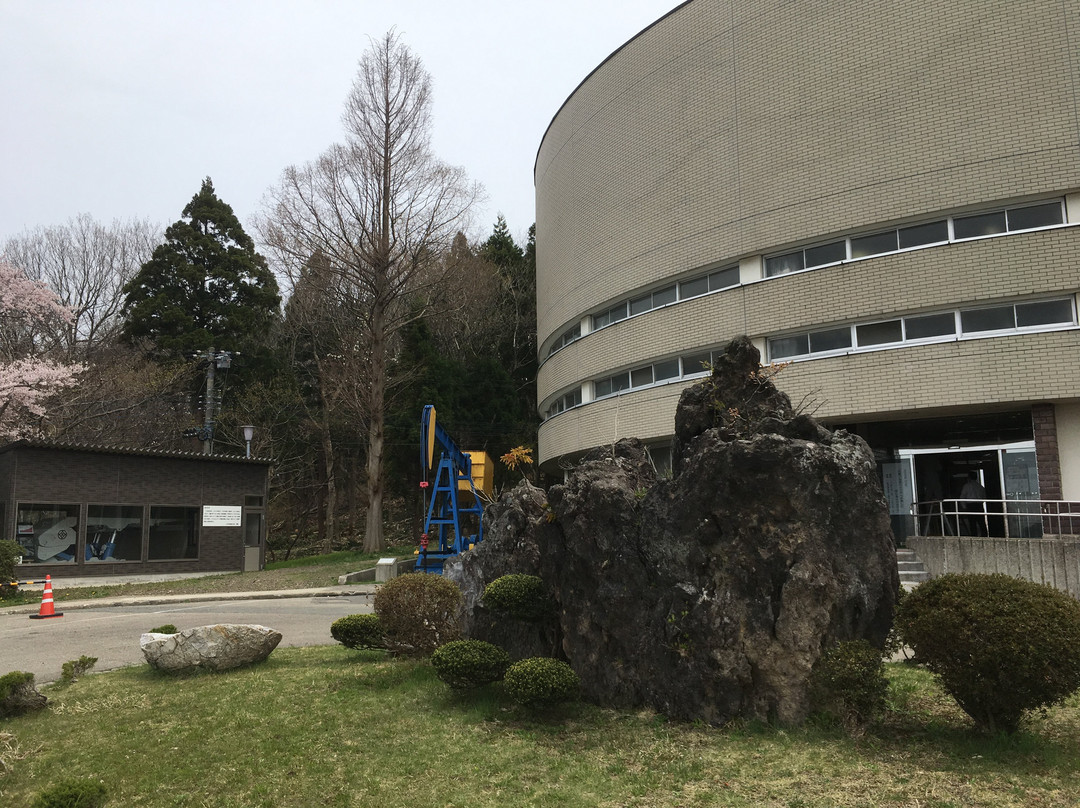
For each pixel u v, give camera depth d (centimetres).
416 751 619
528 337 4481
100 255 4278
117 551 2392
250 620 1475
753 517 647
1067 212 1545
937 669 589
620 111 2334
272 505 4356
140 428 3569
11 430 2917
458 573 936
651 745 612
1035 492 1694
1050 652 533
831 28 1828
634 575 709
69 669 896
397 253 3300
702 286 2084
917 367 1638
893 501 1866
